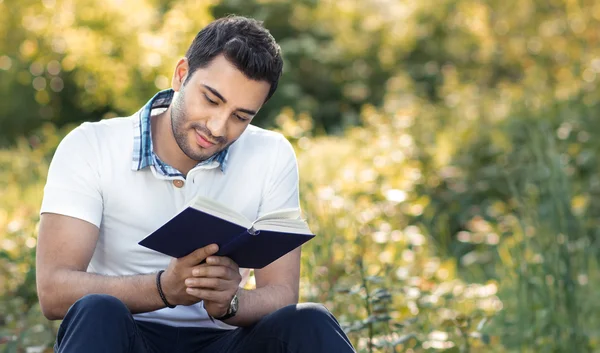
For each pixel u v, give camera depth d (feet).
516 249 19.30
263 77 9.88
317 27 65.10
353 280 17.69
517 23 55.72
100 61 42.50
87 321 8.94
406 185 26.55
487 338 14.57
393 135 31.89
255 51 9.84
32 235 18.31
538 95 36.78
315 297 16.28
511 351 17.42
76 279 9.85
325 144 34.40
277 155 11.10
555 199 19.31
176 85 10.30
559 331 17.04
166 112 10.57
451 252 27.07
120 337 9.02
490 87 56.59
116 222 10.46
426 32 63.82
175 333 10.64
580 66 41.57
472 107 37.06
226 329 10.87
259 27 10.07
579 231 20.58
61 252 10.06
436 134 32.94
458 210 29.76
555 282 17.35
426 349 15.35
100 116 54.13
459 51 62.80
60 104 53.62
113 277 9.86
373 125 35.01
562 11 52.31
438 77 60.29
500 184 29.89
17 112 52.90
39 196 29.17
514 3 55.72
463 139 32.40
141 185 10.43
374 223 21.62
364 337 14.61
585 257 20.13
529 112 34.27
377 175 26.86
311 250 17.76
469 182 30.55
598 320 19.24
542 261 18.19
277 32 64.23
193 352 10.66
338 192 24.57
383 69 63.52
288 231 9.37
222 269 9.44
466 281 23.38
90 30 43.34
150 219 10.45
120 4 44.14
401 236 21.26
